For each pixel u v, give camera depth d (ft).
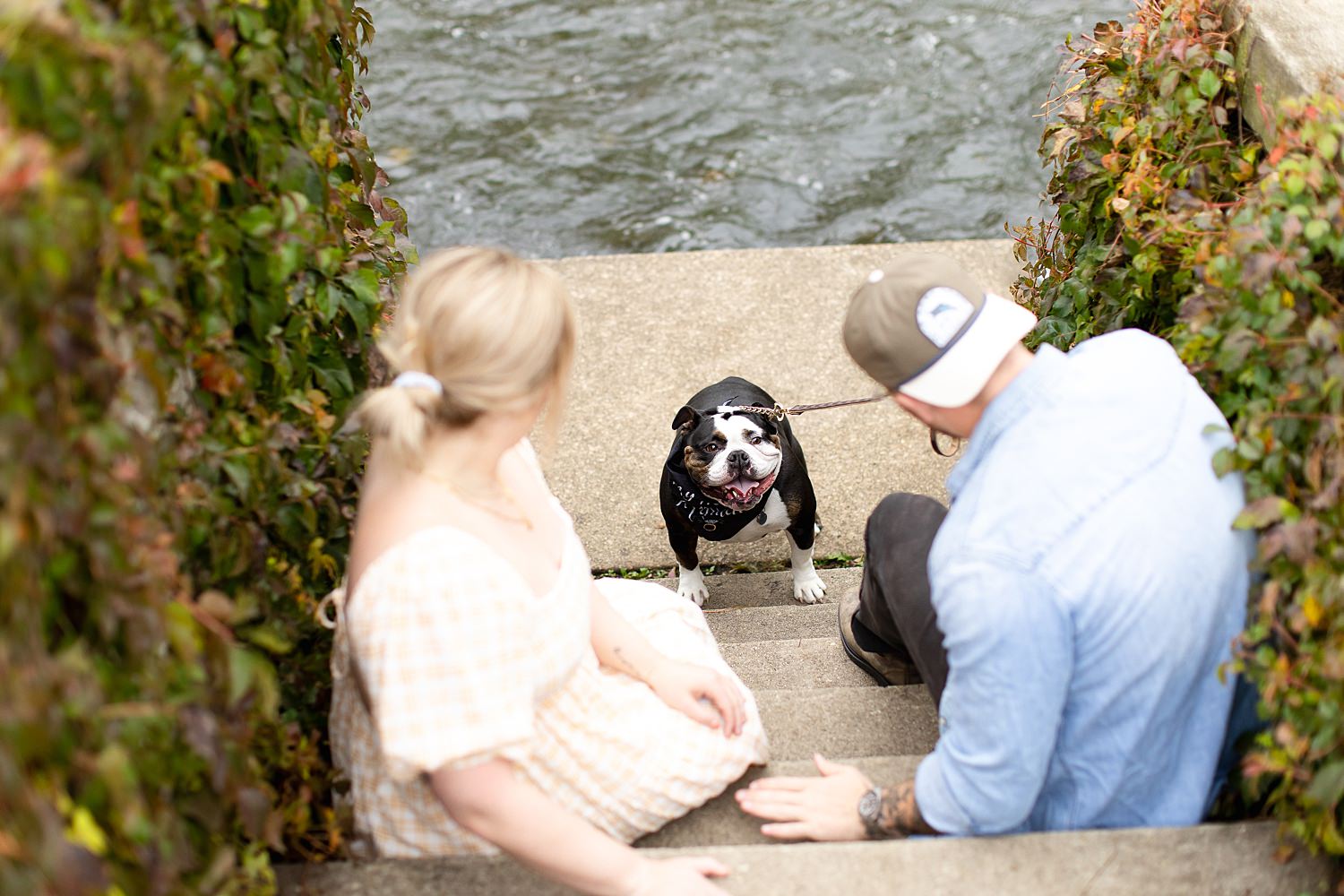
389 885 6.50
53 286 4.08
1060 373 6.57
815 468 15.67
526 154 24.67
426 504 6.09
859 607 10.00
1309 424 6.53
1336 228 6.73
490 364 5.81
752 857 6.57
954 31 27.20
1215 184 9.07
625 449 15.94
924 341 6.50
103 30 4.63
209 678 5.63
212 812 5.74
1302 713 6.12
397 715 5.92
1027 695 6.11
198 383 6.50
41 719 4.11
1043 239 12.98
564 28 28.07
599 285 18.37
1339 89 7.64
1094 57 10.85
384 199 10.01
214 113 6.20
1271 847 6.42
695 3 28.73
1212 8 9.43
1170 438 6.41
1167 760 6.68
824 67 26.48
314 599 7.70
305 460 7.34
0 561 3.91
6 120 4.08
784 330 17.46
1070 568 6.09
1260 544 6.24
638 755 7.23
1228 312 7.16
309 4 7.20
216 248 6.21
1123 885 6.30
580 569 6.94
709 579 15.17
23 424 4.04
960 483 6.80
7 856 3.93
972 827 6.61
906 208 23.15
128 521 4.88
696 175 24.08
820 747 9.08
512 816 6.09
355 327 8.07
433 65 27.04
